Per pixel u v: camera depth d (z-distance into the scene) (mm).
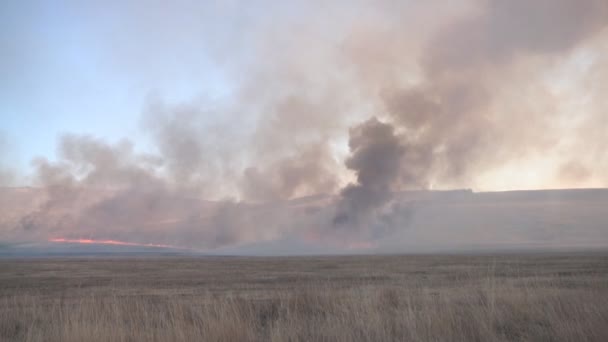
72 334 8039
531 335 8141
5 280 38531
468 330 8086
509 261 58969
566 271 35281
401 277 32688
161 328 8898
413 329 7965
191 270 52188
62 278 40312
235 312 9086
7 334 9938
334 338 7898
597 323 7773
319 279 32625
